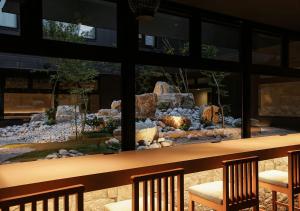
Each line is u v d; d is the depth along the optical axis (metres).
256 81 6.59
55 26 4.17
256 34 4.45
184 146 3.06
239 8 3.50
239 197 2.28
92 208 2.55
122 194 2.71
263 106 6.65
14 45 2.39
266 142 3.37
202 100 8.77
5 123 6.77
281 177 2.86
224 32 4.91
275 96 6.37
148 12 2.14
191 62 3.47
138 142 5.73
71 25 4.33
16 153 4.73
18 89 6.68
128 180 2.03
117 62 2.92
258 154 2.81
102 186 1.92
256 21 4.05
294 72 4.59
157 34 4.70
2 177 1.81
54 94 7.02
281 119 6.26
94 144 5.34
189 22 3.53
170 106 8.26
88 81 5.91
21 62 6.03
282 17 3.84
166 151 2.75
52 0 3.72
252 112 6.73
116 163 2.20
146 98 7.37
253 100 6.68
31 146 5.19
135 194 1.80
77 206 1.58
